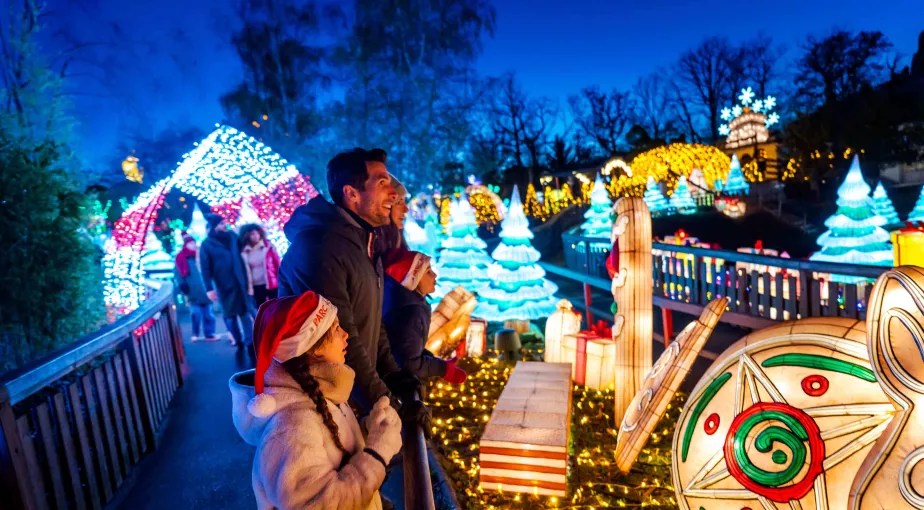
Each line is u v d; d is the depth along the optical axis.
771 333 2.67
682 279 7.32
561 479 4.19
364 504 1.76
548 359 7.03
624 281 5.01
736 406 2.63
